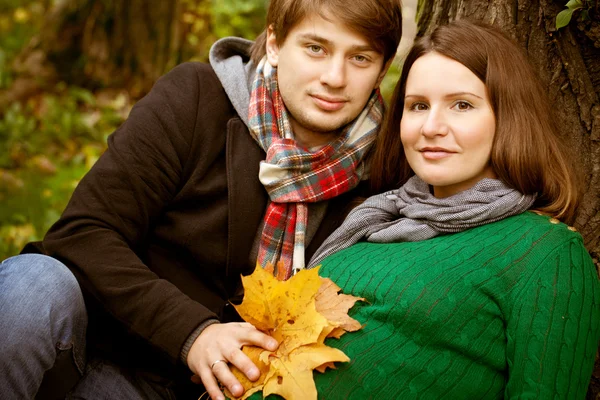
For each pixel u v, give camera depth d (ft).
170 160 5.64
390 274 4.93
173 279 5.79
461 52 5.02
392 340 4.77
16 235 10.52
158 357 5.57
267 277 4.95
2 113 13.82
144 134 5.63
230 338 4.97
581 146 5.74
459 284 4.72
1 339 4.80
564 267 4.64
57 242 5.47
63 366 5.16
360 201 6.02
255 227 5.72
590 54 5.63
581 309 4.57
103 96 14.43
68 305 5.12
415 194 5.44
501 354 4.73
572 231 4.85
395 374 4.71
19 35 16.81
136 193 5.56
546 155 5.07
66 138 13.24
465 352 4.70
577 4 5.33
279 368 4.68
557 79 5.76
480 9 6.08
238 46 6.44
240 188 5.66
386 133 5.86
